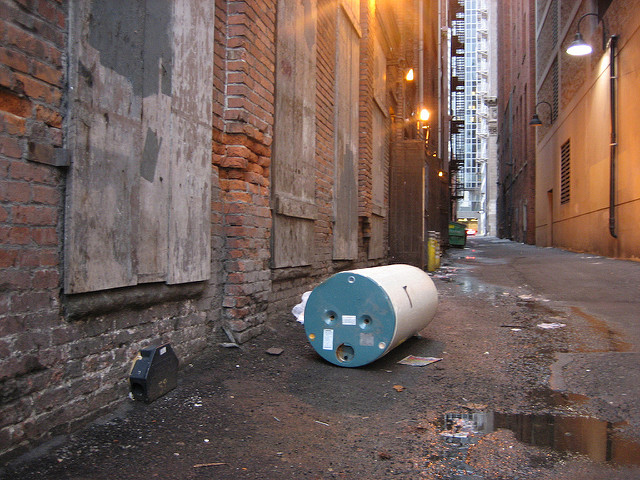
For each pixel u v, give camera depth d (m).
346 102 9.56
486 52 112.06
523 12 42.06
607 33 17.91
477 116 127.81
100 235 3.32
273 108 5.91
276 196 6.10
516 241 46.81
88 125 3.20
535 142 36.72
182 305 4.42
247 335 5.28
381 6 12.26
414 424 3.58
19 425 2.79
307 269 7.38
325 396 4.10
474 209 135.25
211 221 4.89
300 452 3.12
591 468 2.91
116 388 3.58
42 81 2.91
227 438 3.27
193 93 4.43
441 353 5.48
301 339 5.72
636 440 3.29
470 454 3.10
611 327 6.68
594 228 19.78
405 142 14.91
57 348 3.04
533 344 5.85
